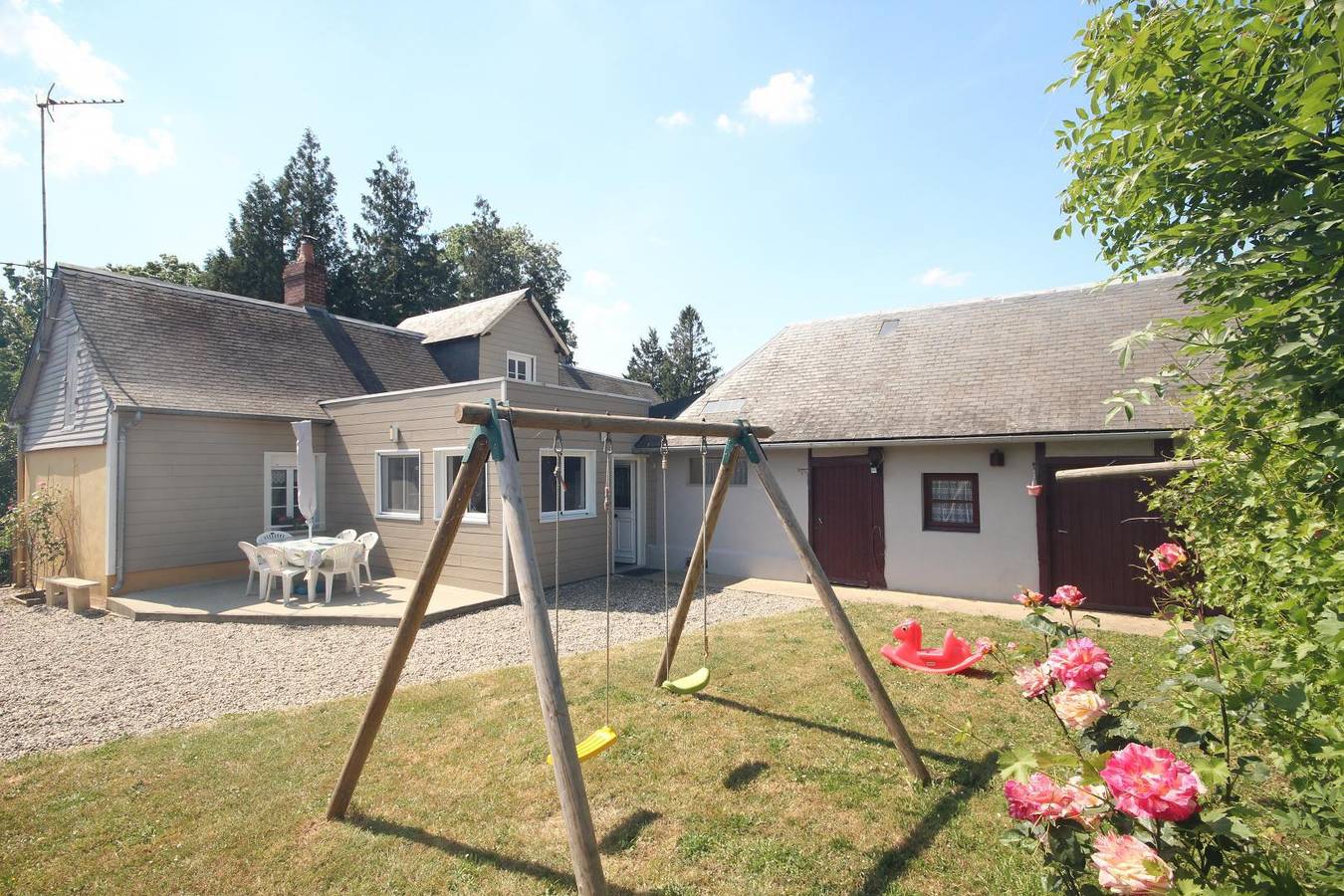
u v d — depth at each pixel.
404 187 36.50
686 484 12.85
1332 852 1.91
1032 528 9.38
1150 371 9.22
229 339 12.77
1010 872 2.88
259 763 4.30
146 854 3.26
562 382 19.69
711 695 5.39
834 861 3.07
